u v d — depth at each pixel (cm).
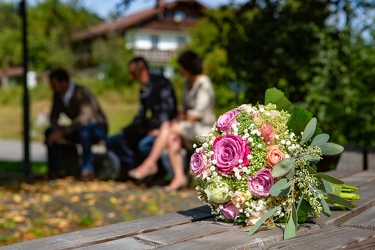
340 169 332
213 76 1168
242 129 180
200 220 184
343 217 182
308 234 158
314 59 611
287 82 628
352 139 612
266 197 174
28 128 857
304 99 626
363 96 608
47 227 441
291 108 191
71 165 770
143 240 152
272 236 159
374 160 376
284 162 170
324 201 174
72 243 147
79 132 718
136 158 705
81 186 653
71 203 541
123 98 3089
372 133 603
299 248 141
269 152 174
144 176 623
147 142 675
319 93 603
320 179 176
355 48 614
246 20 662
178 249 142
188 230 166
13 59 4516
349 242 146
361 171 321
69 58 4231
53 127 746
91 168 717
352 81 612
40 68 4156
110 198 568
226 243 149
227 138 179
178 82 2564
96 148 1439
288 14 627
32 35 4175
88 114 725
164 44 4978
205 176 180
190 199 567
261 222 165
